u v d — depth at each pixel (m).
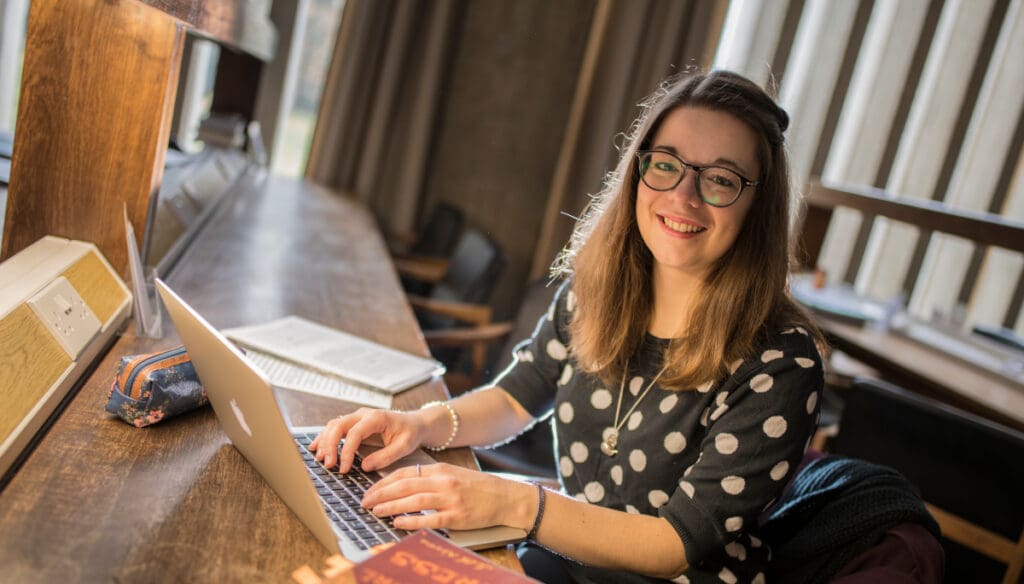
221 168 3.10
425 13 3.78
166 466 1.05
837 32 4.14
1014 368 2.94
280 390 1.37
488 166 4.07
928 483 1.92
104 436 1.09
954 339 3.33
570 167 3.97
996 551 1.82
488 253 3.15
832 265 4.42
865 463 1.27
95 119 1.45
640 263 1.32
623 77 3.81
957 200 4.24
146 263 1.53
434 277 3.52
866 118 4.22
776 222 1.25
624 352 1.32
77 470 0.99
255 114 3.70
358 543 0.95
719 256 1.24
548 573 1.29
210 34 1.68
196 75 3.94
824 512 1.22
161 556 0.86
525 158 4.07
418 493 1.05
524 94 4.00
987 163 4.16
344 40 3.75
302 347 1.61
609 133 3.85
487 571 0.87
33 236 1.47
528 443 2.30
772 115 1.25
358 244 2.82
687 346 1.25
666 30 3.80
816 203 3.58
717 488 1.14
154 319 1.46
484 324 3.00
